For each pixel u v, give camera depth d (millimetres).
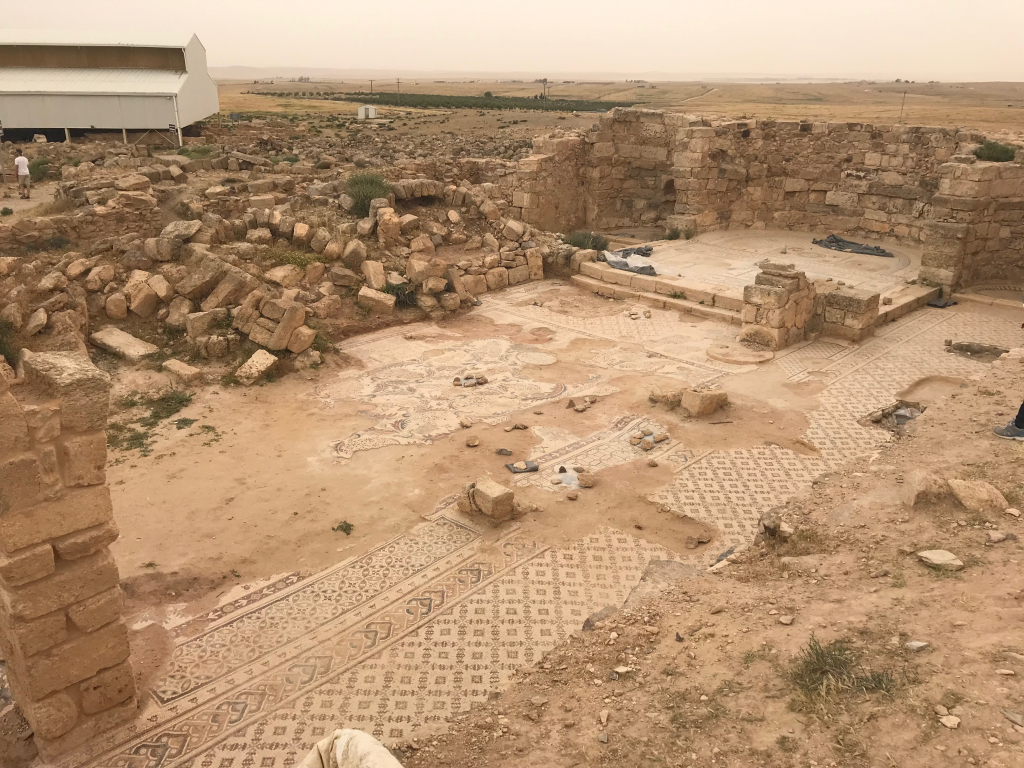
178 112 39969
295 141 42688
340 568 9000
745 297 16547
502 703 6605
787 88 197750
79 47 42688
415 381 14734
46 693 6105
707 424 12820
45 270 15828
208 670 7359
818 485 10094
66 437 5664
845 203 26906
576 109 107812
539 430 12625
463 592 8523
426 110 100875
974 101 122938
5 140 39219
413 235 21219
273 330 15109
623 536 9586
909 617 6242
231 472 11242
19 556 5594
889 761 4727
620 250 23766
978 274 20672
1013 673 5223
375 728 6562
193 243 17203
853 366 15461
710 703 5719
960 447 10016
